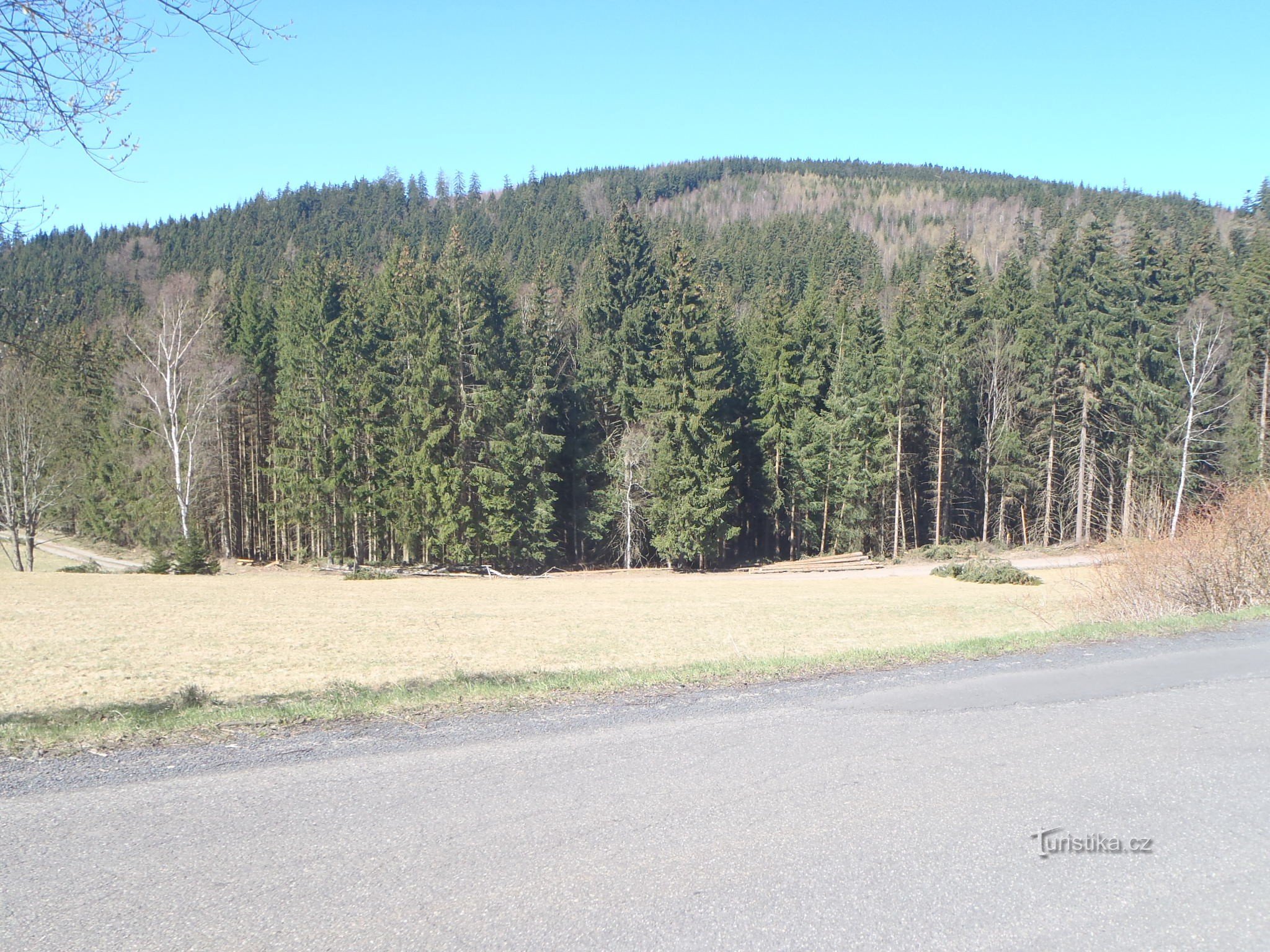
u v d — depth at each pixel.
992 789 4.90
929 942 3.25
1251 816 4.54
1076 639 10.88
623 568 55.22
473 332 50.22
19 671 15.73
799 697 7.30
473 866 3.87
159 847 4.07
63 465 41.69
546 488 52.25
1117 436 53.56
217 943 3.21
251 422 55.47
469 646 20.03
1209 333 50.53
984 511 59.50
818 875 3.80
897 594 36.34
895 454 57.06
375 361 51.66
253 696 11.38
